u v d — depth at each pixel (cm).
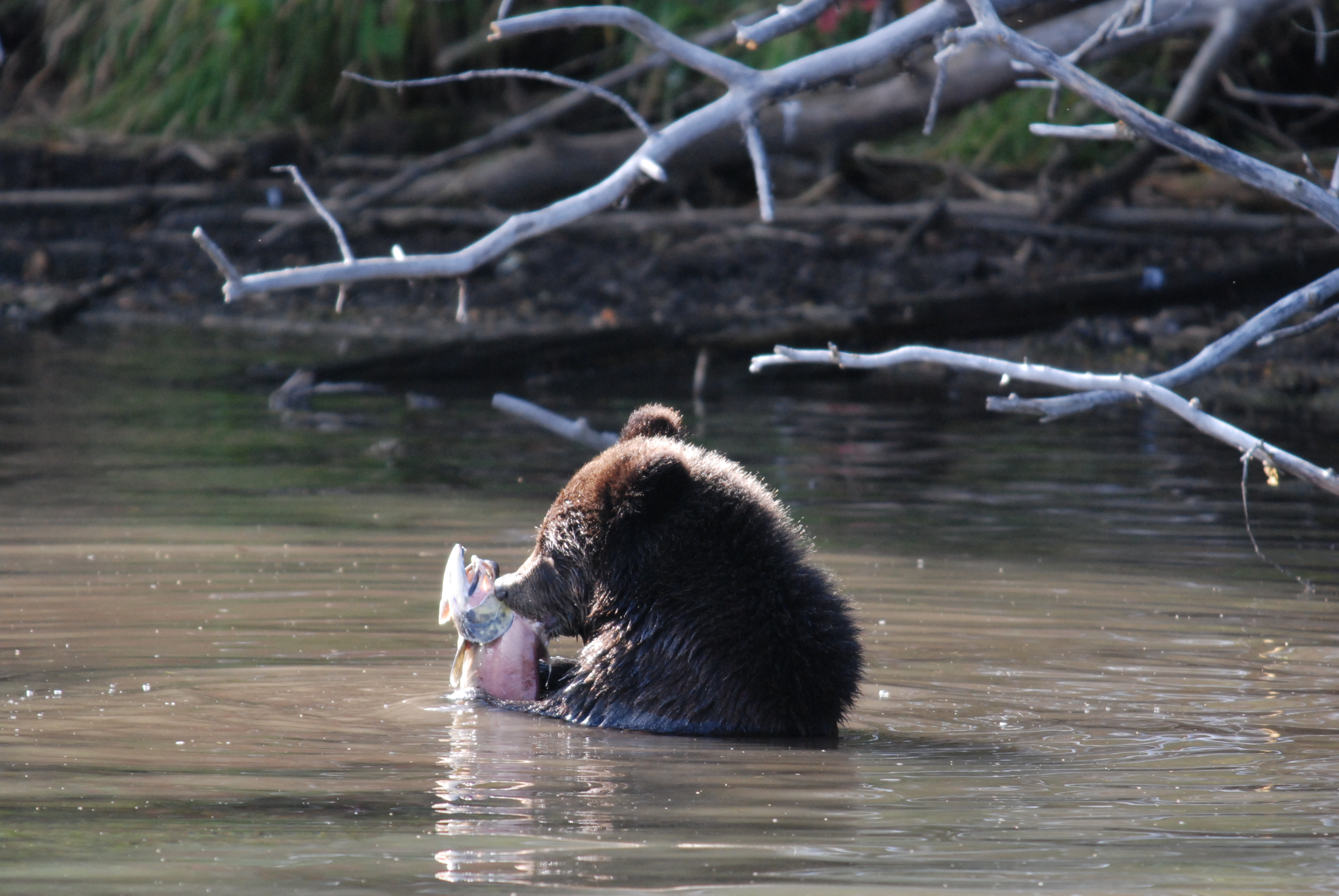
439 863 512
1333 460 1515
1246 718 774
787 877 501
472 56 3619
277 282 791
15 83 3909
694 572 767
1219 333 2395
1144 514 1367
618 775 648
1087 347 2327
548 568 805
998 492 1464
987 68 2533
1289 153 3078
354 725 739
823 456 1639
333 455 1636
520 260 2883
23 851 525
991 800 615
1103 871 514
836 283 2622
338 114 3575
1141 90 3159
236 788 615
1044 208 2856
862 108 2661
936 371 2341
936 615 1009
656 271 2753
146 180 3300
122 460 1581
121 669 843
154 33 3753
